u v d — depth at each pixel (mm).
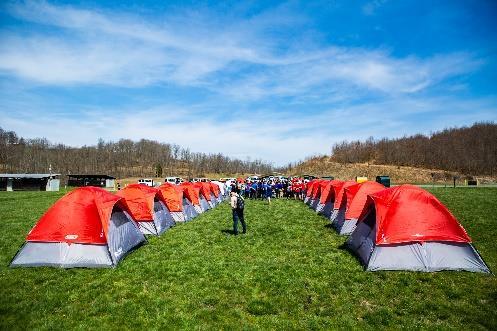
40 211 25734
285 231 17422
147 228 16641
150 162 166625
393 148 148500
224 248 13922
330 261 11805
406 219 10836
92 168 140875
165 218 18594
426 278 9719
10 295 8766
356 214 16453
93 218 11539
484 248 12773
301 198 37281
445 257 10422
